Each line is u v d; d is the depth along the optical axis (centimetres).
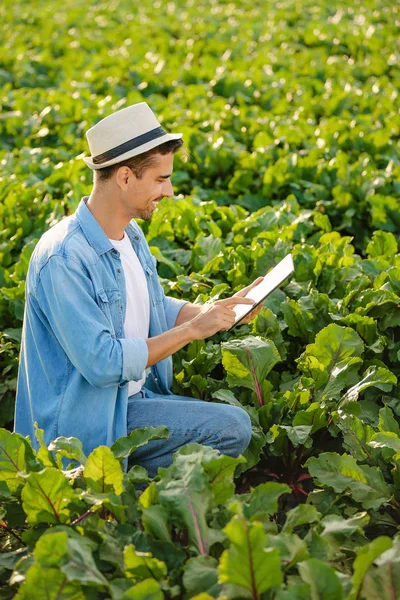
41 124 809
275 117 794
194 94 898
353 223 607
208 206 550
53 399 318
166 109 784
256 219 529
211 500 261
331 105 850
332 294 444
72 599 241
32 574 238
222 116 775
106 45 1227
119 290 323
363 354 396
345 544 277
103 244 319
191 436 322
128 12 1484
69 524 272
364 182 607
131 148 306
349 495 309
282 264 354
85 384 314
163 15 1462
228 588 232
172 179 642
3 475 286
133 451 311
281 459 362
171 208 530
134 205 320
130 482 287
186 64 1069
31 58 1088
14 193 568
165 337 314
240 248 468
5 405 423
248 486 366
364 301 411
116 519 280
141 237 350
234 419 323
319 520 277
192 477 263
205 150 668
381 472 307
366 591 237
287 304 407
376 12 1388
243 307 344
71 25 1356
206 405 329
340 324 402
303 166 641
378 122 788
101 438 315
